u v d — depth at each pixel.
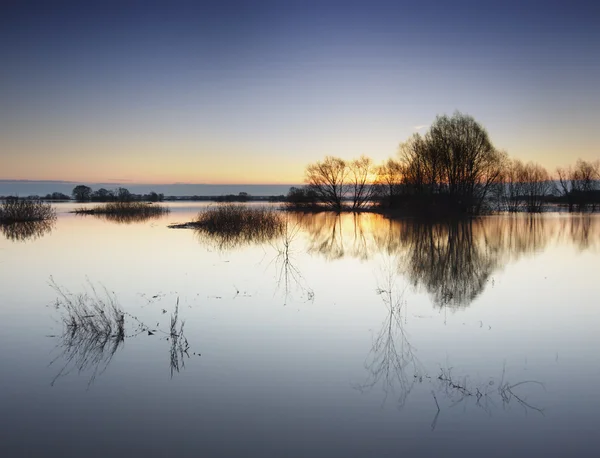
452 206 44.66
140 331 9.56
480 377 7.34
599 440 5.63
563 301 11.99
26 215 38.03
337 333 9.44
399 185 50.22
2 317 10.59
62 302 11.90
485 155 43.75
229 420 6.12
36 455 5.40
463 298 12.33
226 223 30.98
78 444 5.62
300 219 44.41
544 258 19.23
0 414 6.32
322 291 13.16
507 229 32.09
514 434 5.76
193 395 6.80
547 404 6.48
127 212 53.56
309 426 5.96
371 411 6.31
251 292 13.02
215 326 9.90
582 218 43.44
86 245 23.42
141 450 5.49
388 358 8.09
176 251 21.28
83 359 8.12
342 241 25.69
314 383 7.15
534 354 8.28
